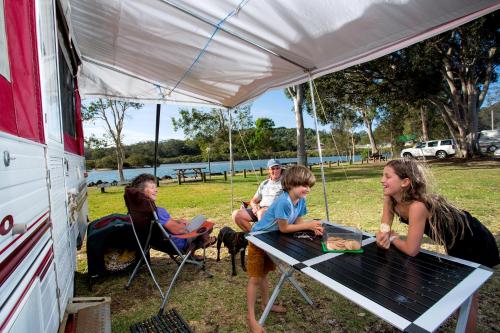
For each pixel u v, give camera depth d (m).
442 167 14.38
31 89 1.27
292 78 3.88
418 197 1.77
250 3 2.32
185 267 3.57
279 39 2.84
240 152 20.81
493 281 2.90
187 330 2.30
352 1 2.15
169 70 4.21
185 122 19.61
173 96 5.58
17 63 1.13
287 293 2.85
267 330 2.28
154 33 3.14
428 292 1.25
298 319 2.41
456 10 2.16
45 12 1.67
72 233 2.38
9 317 0.83
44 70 1.53
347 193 8.53
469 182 9.09
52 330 1.36
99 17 3.12
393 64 14.55
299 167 2.26
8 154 0.93
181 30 2.96
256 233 2.17
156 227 2.92
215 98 5.42
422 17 2.27
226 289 3.00
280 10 2.36
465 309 1.31
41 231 1.26
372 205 6.74
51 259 1.41
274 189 4.13
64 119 2.69
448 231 1.79
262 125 21.09
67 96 3.17
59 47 2.71
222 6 2.42
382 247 1.81
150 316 2.54
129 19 2.97
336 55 3.07
